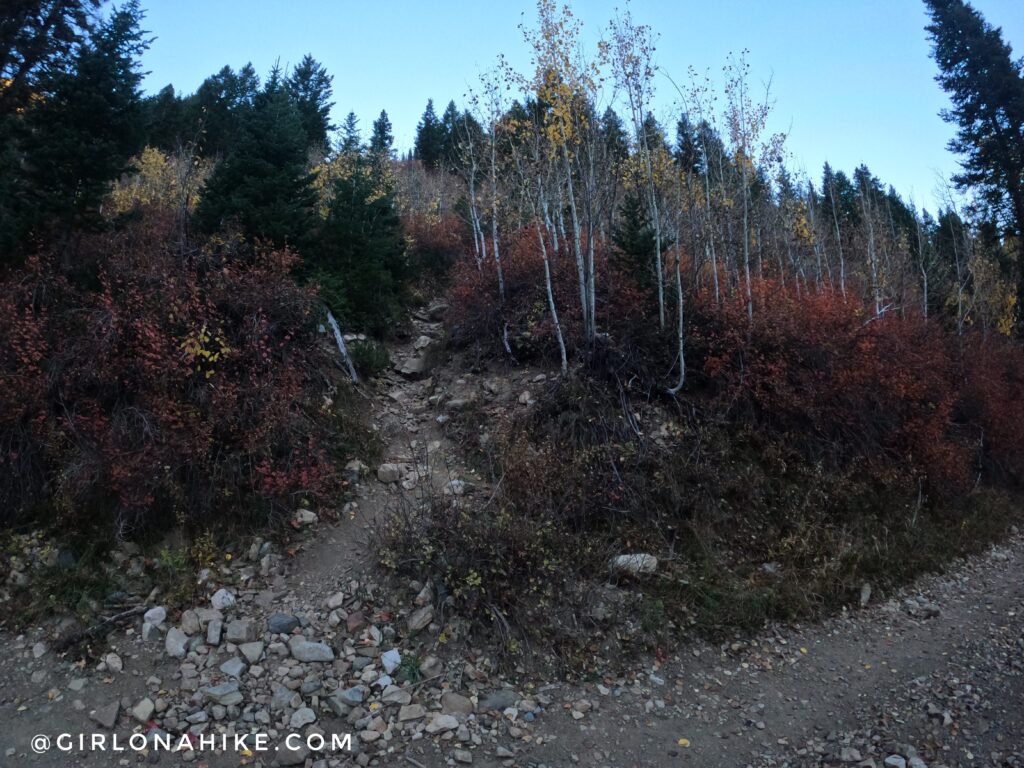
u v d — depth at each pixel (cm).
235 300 966
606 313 1240
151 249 988
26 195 996
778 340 1198
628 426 1025
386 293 1617
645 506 891
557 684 615
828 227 2644
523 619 662
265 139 1338
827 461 1131
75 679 562
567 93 1170
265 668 589
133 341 812
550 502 829
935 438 1252
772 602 784
